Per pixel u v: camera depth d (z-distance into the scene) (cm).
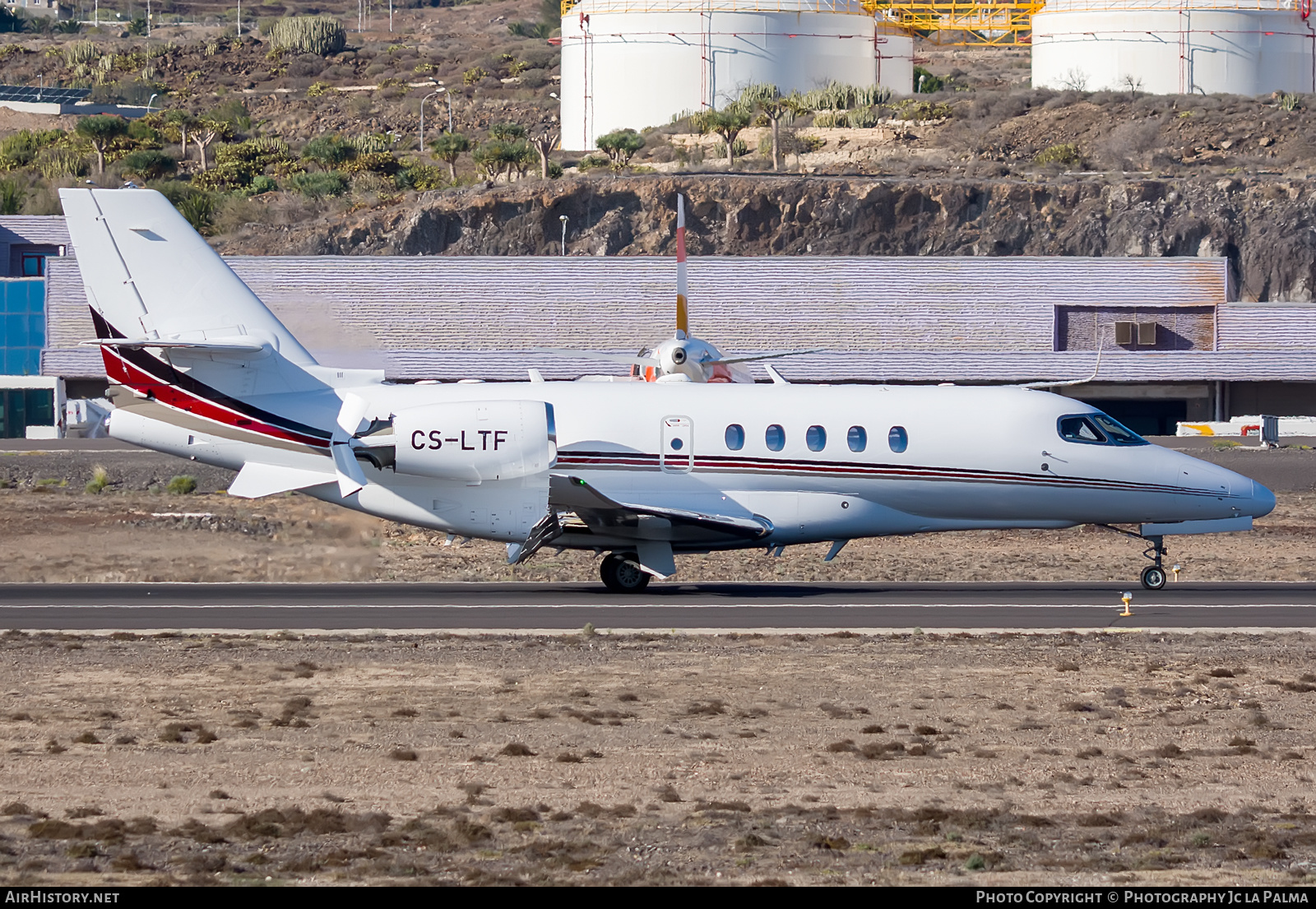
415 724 5384
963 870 3712
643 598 9112
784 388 9675
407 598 9056
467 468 9212
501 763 4816
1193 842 3978
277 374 9438
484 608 8575
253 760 4847
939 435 9481
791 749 5031
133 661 6656
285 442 9369
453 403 9306
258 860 3772
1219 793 4528
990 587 9806
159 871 3691
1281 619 8181
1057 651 7031
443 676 6309
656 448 9338
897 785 4600
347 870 3694
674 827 4106
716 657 6812
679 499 9356
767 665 6625
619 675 6369
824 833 4066
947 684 6181
